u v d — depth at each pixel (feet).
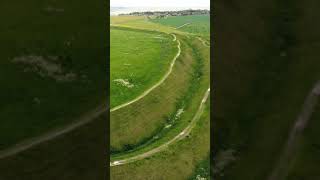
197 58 270.05
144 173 149.38
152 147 163.32
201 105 196.95
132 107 184.03
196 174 151.64
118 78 212.84
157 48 280.72
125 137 166.30
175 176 150.61
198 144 166.20
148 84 212.23
